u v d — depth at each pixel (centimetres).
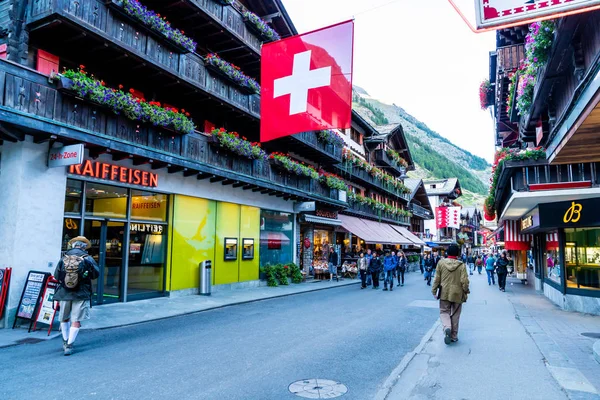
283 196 1975
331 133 2348
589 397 488
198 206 1476
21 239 889
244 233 1741
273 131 858
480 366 629
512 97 1277
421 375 586
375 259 1916
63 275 677
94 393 499
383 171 3712
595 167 1200
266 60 881
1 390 505
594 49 614
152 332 860
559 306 1359
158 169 1280
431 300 1486
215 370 598
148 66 1211
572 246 1288
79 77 946
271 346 749
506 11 468
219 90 1523
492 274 2408
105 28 1055
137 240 1230
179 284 1370
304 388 529
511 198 1350
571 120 683
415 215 4906
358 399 493
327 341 796
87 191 1073
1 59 815
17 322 866
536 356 688
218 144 1448
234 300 1338
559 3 447
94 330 865
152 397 489
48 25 963
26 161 907
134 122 1125
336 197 2481
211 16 1458
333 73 812
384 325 978
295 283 2020
